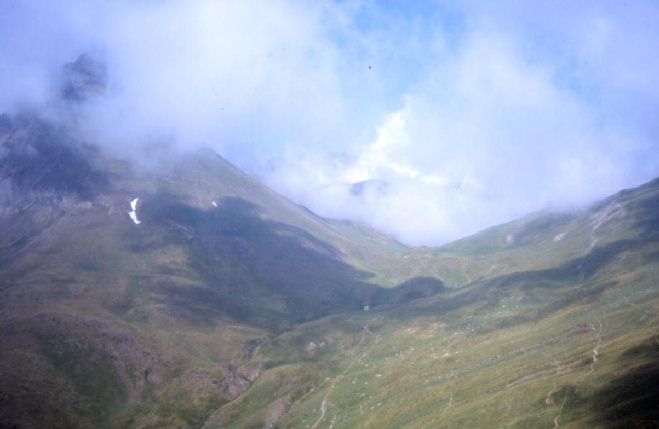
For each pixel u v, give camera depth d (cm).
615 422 12731
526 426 14462
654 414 12331
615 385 14488
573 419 13750
